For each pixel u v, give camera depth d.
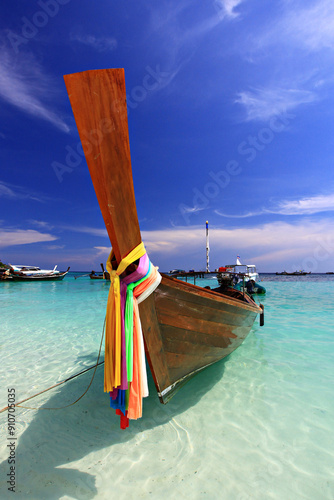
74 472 2.44
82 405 3.68
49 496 2.16
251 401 3.76
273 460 2.61
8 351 6.07
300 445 2.84
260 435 3.00
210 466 2.52
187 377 3.91
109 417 3.39
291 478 2.38
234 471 2.46
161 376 3.28
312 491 2.24
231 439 2.93
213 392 4.02
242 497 2.17
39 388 4.21
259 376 4.59
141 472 2.45
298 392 4.01
